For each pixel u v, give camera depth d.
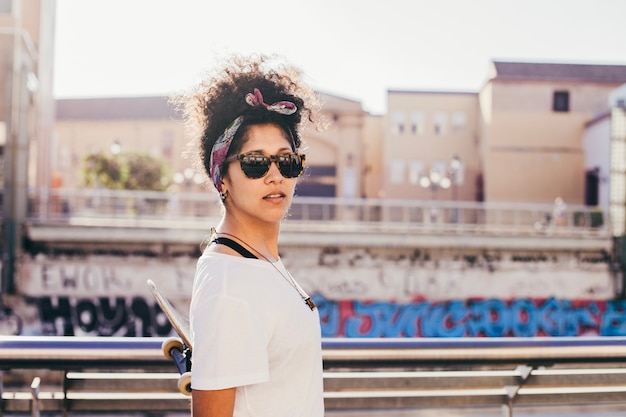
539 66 37.69
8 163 19.28
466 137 40.41
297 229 19.62
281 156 1.51
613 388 2.56
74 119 47.88
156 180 39.06
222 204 1.60
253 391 1.39
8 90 19.89
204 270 1.44
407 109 40.69
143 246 18.88
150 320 18.80
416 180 40.56
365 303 19.89
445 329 20.16
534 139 37.03
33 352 2.14
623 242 20.97
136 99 48.69
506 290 20.53
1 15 22.92
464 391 2.47
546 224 28.28
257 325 1.35
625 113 31.59
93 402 2.32
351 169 41.03
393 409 2.43
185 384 1.49
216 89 1.60
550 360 2.38
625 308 20.95
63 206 27.11
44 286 18.59
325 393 2.38
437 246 20.20
